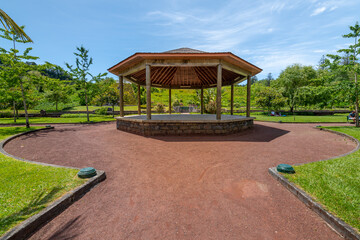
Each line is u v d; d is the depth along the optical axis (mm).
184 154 4832
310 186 2670
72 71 14539
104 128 10461
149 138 7082
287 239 1770
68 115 19812
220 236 1814
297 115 20984
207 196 2617
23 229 1777
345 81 9414
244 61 7984
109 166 3926
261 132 8648
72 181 2902
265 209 2279
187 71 11398
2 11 2768
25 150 5309
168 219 2094
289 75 22234
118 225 1992
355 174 3090
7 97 9500
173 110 25047
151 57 7406
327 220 2006
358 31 8898
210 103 19391
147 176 3365
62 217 2125
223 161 4219
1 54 8383
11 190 2564
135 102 35250
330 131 8602
